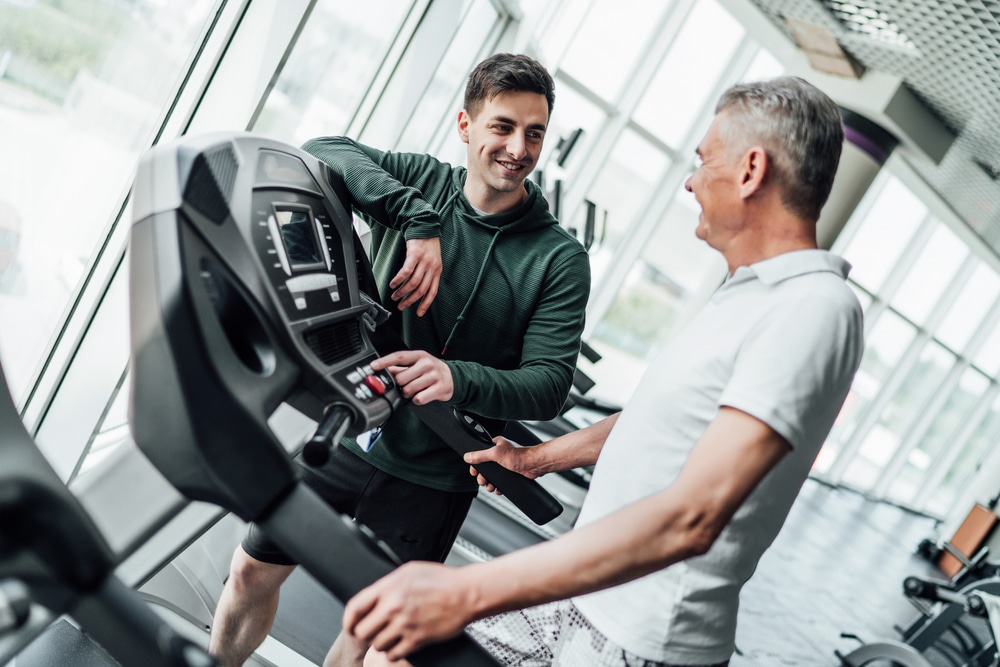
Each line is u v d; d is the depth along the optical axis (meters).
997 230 8.98
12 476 0.87
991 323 11.48
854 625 4.76
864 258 9.31
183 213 0.87
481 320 1.52
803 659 3.79
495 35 4.56
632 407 1.10
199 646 0.95
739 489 0.84
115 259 1.96
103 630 0.97
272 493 0.89
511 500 1.38
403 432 1.50
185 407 0.85
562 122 5.88
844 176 6.30
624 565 0.83
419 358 1.22
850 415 10.77
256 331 1.00
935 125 6.40
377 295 1.36
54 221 1.79
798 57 6.32
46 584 0.92
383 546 0.89
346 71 3.04
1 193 1.63
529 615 1.22
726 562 1.00
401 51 3.44
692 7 6.01
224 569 2.18
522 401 1.36
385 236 1.56
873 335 10.30
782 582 5.19
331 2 2.60
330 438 0.95
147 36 1.83
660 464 1.01
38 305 1.85
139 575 1.16
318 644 2.25
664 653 1.00
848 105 6.18
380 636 0.81
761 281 0.98
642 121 6.51
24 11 1.49
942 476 12.27
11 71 1.54
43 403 1.97
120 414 2.21
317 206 1.22
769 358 0.89
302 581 2.61
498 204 1.51
